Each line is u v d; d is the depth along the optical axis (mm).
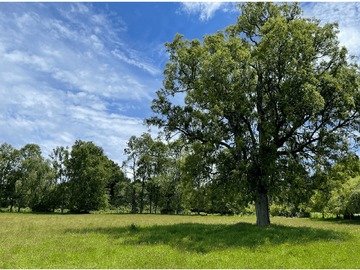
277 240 16203
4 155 83312
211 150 22141
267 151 21172
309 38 21672
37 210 79062
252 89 23125
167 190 79250
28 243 15906
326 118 21594
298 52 21422
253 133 23547
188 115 24812
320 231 20047
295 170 20094
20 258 12062
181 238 17812
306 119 21594
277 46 21734
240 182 20672
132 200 85438
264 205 23828
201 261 11609
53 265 10883
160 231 21250
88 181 80312
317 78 21375
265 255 12758
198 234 19453
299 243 15430
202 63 24391
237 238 17219
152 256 12453
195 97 23453
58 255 12648
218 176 22047
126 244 15711
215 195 22391
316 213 77000
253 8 26156
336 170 22078
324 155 21469
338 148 20953
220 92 22547
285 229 20828
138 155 83500
